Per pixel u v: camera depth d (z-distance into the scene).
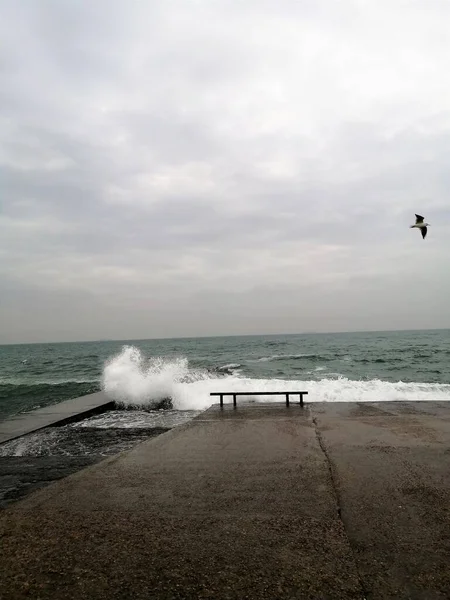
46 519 3.16
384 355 34.41
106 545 2.71
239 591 2.16
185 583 2.24
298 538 2.75
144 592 2.17
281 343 71.94
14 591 2.20
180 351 53.75
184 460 4.76
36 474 5.47
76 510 3.33
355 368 24.70
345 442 5.48
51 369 31.86
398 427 6.40
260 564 2.43
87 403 10.66
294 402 9.40
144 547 2.67
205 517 3.13
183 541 2.74
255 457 4.82
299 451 5.05
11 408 12.58
